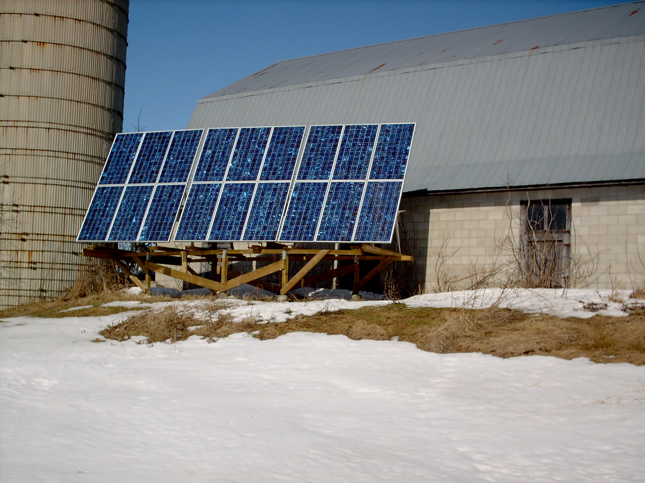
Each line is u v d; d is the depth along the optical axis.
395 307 19.95
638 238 23.52
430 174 28.11
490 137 28.20
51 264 30.53
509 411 10.98
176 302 23.56
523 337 15.16
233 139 26.30
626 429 9.61
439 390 12.51
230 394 12.73
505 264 25.23
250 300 23.81
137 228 25.42
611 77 27.28
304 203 23.91
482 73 30.58
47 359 16.39
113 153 27.72
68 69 31.08
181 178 26.08
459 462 8.89
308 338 17.03
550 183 24.88
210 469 8.68
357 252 23.44
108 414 11.58
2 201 30.36
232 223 24.19
